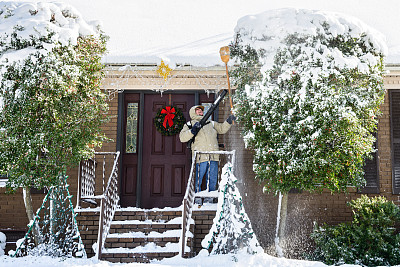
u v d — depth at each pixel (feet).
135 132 31.99
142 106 31.96
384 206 27.37
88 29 27.55
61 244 24.71
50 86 25.13
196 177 28.86
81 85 26.86
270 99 25.84
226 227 23.25
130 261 24.52
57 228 25.50
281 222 27.09
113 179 27.99
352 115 24.90
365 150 25.75
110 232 26.81
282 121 25.44
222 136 31.01
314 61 25.63
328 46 26.50
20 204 30.19
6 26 26.03
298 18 26.53
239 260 21.43
